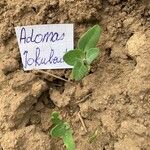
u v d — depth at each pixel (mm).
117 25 339
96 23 343
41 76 345
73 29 339
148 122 301
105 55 337
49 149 324
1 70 346
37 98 340
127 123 306
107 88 326
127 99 314
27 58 347
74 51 319
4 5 354
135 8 340
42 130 335
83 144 323
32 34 344
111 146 314
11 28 349
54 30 341
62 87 344
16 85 337
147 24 333
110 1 342
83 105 330
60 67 344
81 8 338
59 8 342
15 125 333
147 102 304
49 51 344
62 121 319
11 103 334
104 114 320
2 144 327
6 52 352
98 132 321
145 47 316
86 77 334
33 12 347
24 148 324
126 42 334
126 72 326
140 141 298
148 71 307
